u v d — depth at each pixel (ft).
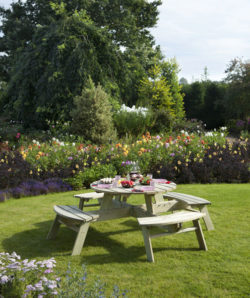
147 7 69.62
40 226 14.34
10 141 39.83
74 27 46.73
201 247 11.23
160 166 26.00
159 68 69.10
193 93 84.74
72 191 22.67
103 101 38.83
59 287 6.77
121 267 9.84
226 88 80.94
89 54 45.34
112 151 27.58
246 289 8.23
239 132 71.97
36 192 21.45
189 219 10.82
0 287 7.54
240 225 13.79
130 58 58.23
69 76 43.39
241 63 76.43
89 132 37.24
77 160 25.62
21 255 10.91
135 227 14.23
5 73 74.69
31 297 7.00
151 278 9.02
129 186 12.57
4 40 71.72
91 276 9.14
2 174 21.81
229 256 10.47
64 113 42.98
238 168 26.91
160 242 12.13
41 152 24.76
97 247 11.73
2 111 53.31
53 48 44.88
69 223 12.52
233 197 19.30
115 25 63.62
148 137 29.01
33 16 70.38
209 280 8.81
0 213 16.65
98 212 11.99
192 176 25.86
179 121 59.72
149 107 51.34
